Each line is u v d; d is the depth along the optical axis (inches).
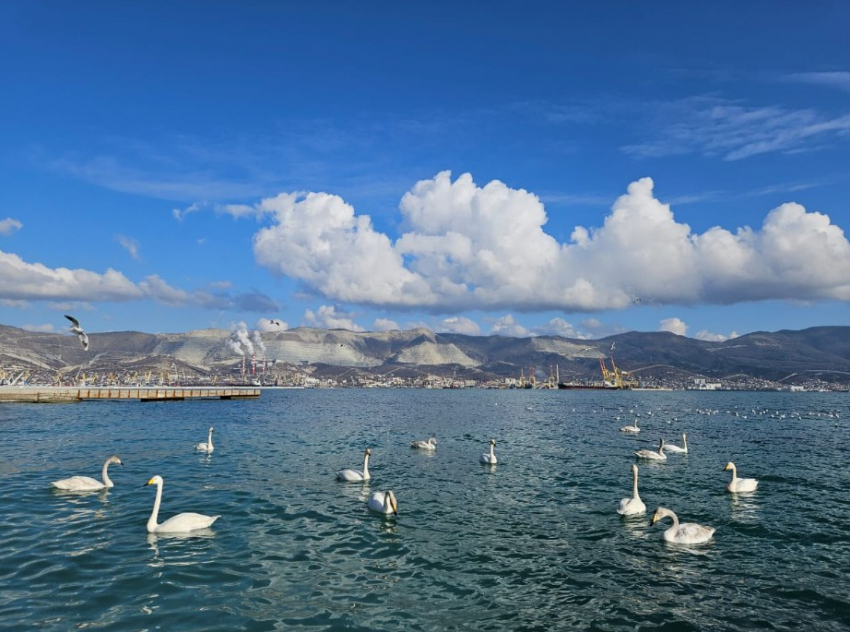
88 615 596.7
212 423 3095.5
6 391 5064.0
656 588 716.7
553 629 599.2
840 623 626.2
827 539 938.1
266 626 586.6
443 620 614.5
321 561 791.1
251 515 1026.7
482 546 874.8
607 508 1139.9
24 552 790.5
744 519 1066.7
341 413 4527.6
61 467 1509.6
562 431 2952.8
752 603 676.7
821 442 2476.6
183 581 699.4
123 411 3976.4
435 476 1497.3
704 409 5772.6
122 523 954.1
